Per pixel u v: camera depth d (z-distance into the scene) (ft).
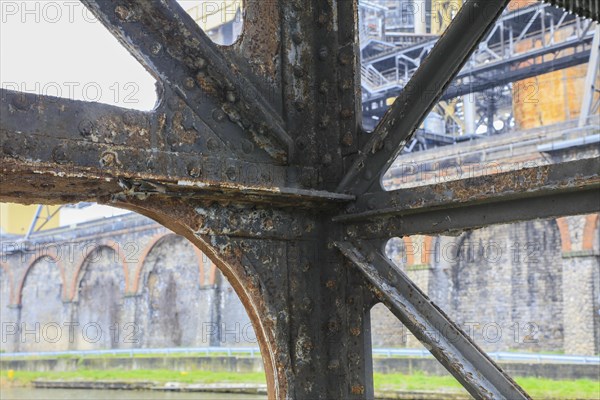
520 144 78.02
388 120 8.87
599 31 67.77
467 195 7.72
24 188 7.18
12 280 141.69
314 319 9.14
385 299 8.43
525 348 80.94
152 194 7.75
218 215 8.36
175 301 116.67
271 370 8.89
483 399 7.42
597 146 71.61
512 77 69.77
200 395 83.15
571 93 92.43
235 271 8.48
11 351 139.74
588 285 75.77
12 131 6.39
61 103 6.73
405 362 73.97
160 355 102.17
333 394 9.04
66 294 132.16
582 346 75.00
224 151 8.18
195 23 7.92
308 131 9.32
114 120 7.14
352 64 9.29
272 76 9.09
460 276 87.61
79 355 111.34
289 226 9.00
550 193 7.21
